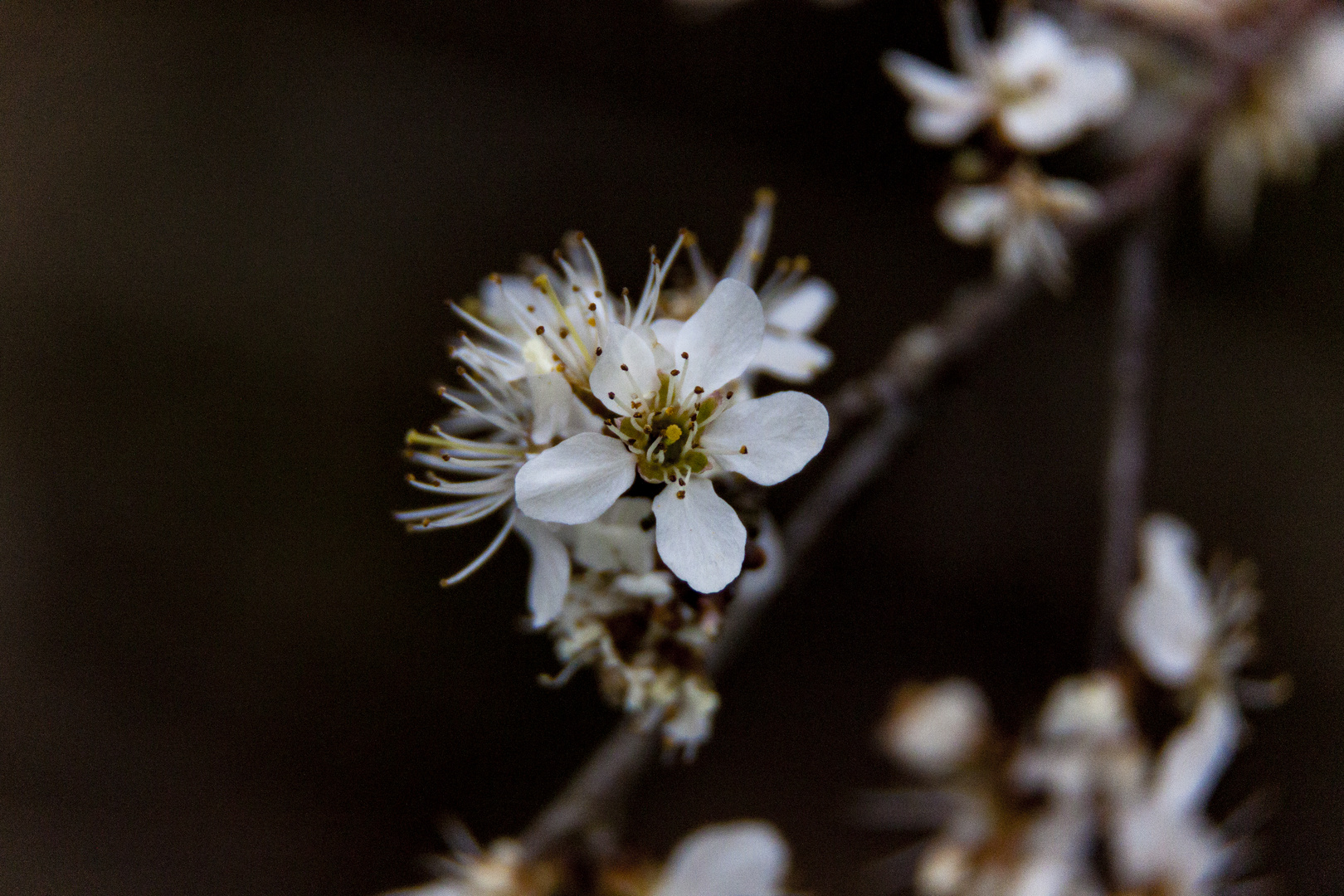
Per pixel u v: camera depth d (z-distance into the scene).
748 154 0.43
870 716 0.42
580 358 0.23
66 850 0.42
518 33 0.43
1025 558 0.43
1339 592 0.40
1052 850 0.27
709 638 0.23
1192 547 0.30
